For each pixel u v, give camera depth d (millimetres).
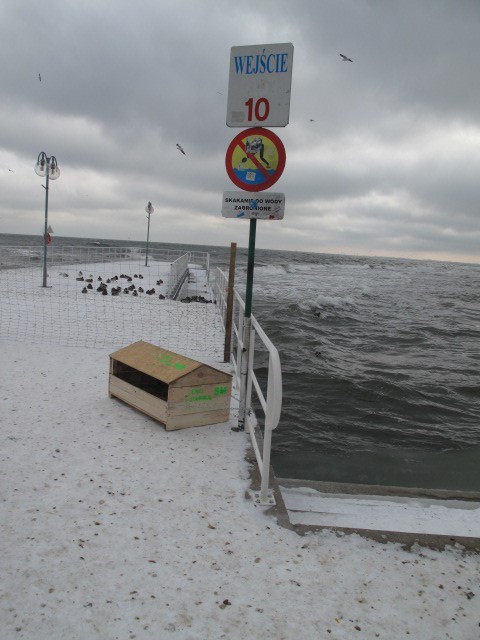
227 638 2117
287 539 2891
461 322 21406
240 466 3789
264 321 17578
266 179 4031
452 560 2775
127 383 4875
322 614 2289
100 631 2111
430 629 2236
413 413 7953
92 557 2602
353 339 15328
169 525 2949
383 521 3264
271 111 3951
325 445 6352
